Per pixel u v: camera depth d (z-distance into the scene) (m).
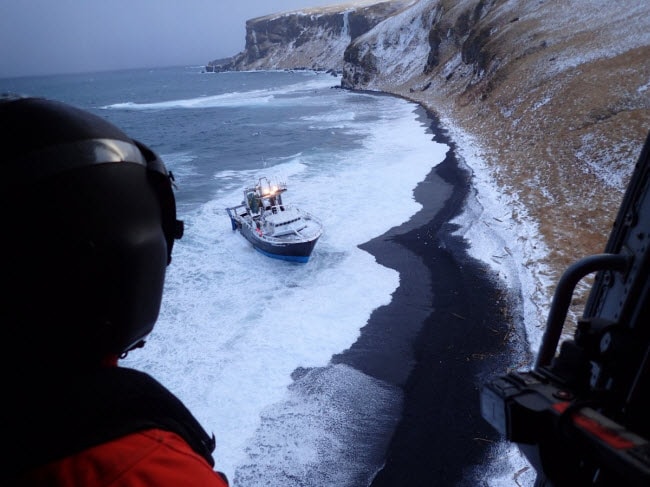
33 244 0.62
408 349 15.09
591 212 24.08
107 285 0.67
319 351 15.20
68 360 0.62
